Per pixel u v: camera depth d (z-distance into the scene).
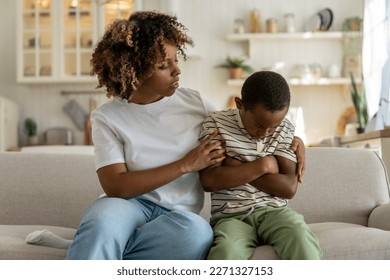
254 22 5.19
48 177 2.04
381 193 1.98
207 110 1.62
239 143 1.52
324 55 5.19
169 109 1.56
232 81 5.08
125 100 1.54
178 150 1.51
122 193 1.41
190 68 5.33
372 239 1.40
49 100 5.43
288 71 5.21
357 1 5.21
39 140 5.38
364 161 2.04
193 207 1.55
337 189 1.98
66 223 2.00
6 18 5.43
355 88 4.21
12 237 1.63
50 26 5.09
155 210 1.48
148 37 1.44
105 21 5.05
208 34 5.34
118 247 1.26
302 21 5.27
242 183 1.45
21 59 5.07
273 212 1.47
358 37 4.95
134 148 1.49
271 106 1.42
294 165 1.51
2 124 4.75
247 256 1.34
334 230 1.53
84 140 5.38
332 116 5.22
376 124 3.51
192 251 1.31
